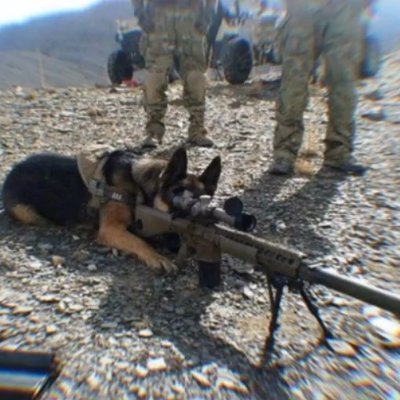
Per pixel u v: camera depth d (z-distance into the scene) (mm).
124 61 11875
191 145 6070
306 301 2438
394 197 4484
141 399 2113
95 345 2445
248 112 8062
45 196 3822
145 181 3322
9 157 5621
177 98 9117
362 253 3508
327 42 4742
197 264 3209
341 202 4379
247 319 2729
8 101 8484
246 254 2506
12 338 2479
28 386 2135
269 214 4117
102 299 2869
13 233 3785
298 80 4770
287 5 4664
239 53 10453
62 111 7891
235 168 5262
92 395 2123
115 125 7121
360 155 5719
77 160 3771
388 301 2037
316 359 2418
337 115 5027
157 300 2881
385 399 2168
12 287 2973
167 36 5578
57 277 3115
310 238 3715
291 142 4992
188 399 2127
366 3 4684
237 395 2168
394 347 2520
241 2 9812
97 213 3635
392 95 8289
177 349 2443
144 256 3277
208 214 2729
